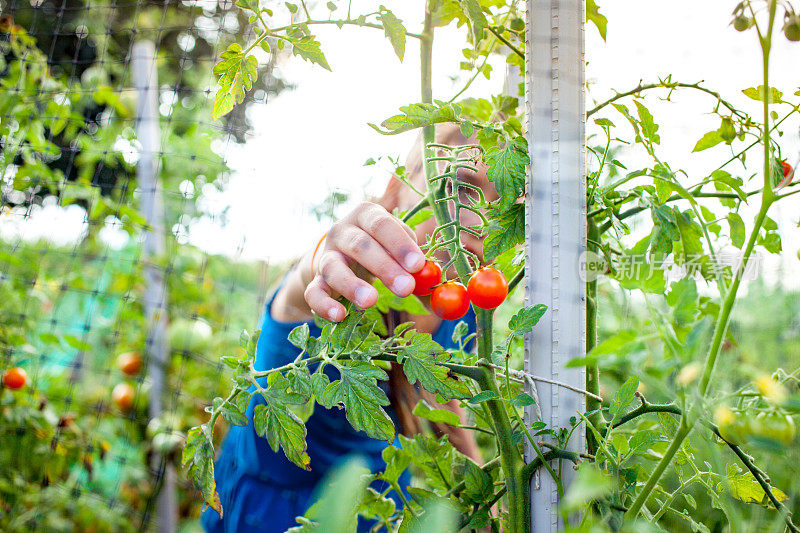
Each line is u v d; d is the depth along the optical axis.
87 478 2.41
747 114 0.94
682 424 0.64
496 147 0.81
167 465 2.22
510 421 0.91
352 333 0.83
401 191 1.32
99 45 3.70
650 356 0.62
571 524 0.77
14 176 2.29
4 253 2.09
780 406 0.61
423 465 0.95
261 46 0.96
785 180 0.81
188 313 2.64
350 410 0.78
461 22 1.10
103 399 2.60
